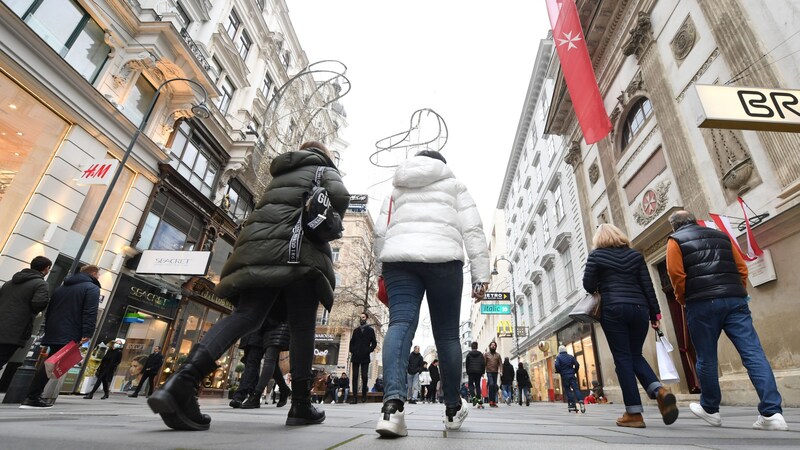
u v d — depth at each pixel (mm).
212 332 1794
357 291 28281
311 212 2053
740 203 7125
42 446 1010
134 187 11195
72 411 2959
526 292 25891
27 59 8031
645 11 11109
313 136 24859
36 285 3875
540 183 23469
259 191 18062
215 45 15672
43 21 8766
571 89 11539
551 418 3967
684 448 1447
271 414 3244
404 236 2221
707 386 2824
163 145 12281
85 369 9266
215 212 14953
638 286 3020
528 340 25016
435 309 2305
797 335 5945
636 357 2967
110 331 10125
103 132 9961
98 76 10297
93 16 10062
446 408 2227
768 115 3516
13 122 7977
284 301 2424
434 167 2396
